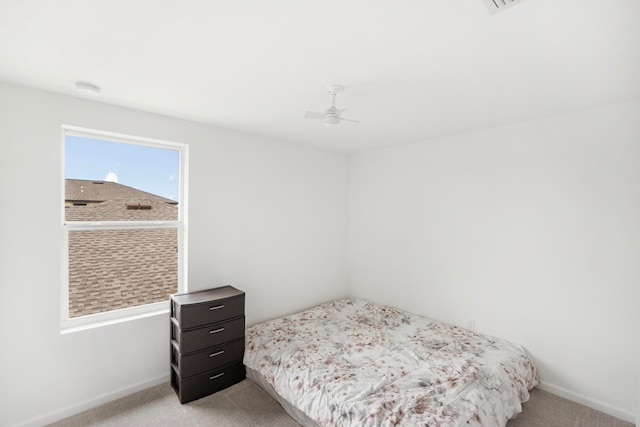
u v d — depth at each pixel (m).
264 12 1.30
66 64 1.79
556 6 1.22
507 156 2.90
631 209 2.27
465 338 2.94
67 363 2.31
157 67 1.83
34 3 1.24
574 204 2.52
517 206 2.84
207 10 1.29
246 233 3.33
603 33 1.41
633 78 1.88
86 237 2.52
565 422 2.27
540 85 2.01
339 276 4.33
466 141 3.19
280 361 2.56
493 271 2.99
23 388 2.15
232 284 3.23
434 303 3.46
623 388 2.31
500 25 1.37
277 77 1.95
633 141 2.25
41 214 2.21
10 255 2.10
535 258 2.73
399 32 1.44
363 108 2.49
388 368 2.38
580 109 2.46
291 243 3.76
